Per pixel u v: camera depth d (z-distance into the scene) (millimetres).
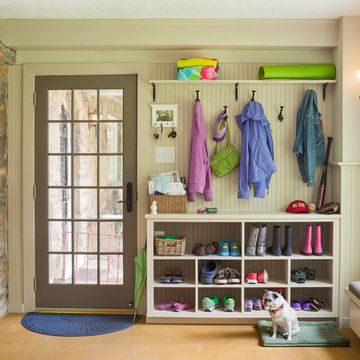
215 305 3420
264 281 3361
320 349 2934
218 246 3506
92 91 3613
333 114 3559
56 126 3633
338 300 3350
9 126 3631
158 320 3391
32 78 3605
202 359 2764
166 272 3582
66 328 3260
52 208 3641
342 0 2990
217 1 2994
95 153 3617
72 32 3434
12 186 3639
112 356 2805
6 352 2857
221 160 3527
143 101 3584
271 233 3641
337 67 3445
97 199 3625
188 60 3406
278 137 3609
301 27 3430
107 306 3631
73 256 3637
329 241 3477
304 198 3619
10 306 3635
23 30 3432
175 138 3609
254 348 2939
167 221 3318
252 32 3428
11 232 3639
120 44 3436
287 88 3596
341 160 3371
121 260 3627
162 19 3379
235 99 3598
